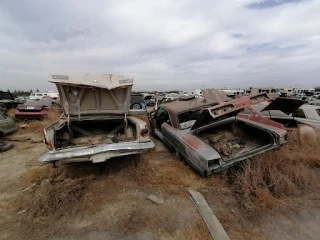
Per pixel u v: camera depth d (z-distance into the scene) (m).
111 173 3.59
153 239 2.07
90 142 3.97
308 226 2.26
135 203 2.71
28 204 2.68
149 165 3.88
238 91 34.34
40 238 2.12
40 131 7.50
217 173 3.34
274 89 28.77
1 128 6.27
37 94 29.56
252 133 4.35
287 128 4.54
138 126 3.61
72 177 3.46
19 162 4.43
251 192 2.87
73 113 3.95
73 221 2.38
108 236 2.13
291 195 2.87
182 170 3.62
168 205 2.66
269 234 2.14
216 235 2.09
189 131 4.17
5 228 2.28
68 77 3.11
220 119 4.25
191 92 35.78
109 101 3.97
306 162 3.75
